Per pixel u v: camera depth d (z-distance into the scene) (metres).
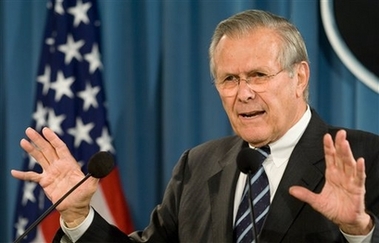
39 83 7.40
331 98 7.12
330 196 4.09
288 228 4.64
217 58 4.84
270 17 4.84
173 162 7.34
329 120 7.15
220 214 4.95
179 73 7.31
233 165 5.15
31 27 7.67
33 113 7.42
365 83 6.94
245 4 7.23
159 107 7.53
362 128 6.95
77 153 7.32
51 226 7.38
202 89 7.31
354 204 4.02
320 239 4.56
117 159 7.50
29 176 4.89
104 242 5.02
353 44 6.94
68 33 7.39
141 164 7.55
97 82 7.36
